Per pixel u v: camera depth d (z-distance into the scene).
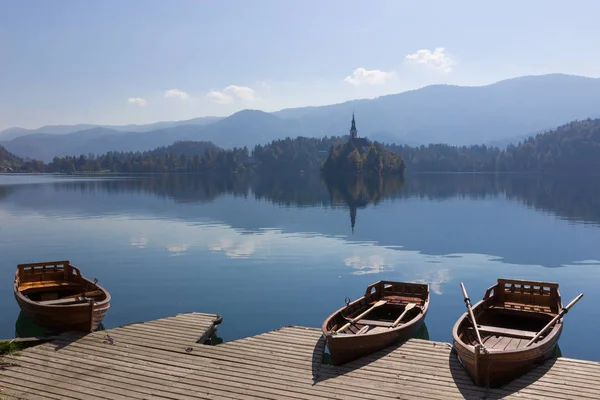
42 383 13.37
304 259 34.00
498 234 44.81
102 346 16.00
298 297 25.12
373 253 36.09
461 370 14.03
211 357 15.12
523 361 13.37
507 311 18.69
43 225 51.06
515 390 12.77
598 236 43.59
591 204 72.94
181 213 62.22
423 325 20.58
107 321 21.55
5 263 33.16
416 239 42.16
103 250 37.28
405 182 152.12
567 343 19.38
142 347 15.91
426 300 19.58
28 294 21.78
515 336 15.82
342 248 38.00
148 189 116.81
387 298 20.45
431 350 15.52
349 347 14.59
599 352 18.44
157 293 25.91
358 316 17.72
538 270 31.00
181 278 28.94
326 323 16.02
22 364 14.60
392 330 15.73
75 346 16.00
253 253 36.09
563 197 86.69
